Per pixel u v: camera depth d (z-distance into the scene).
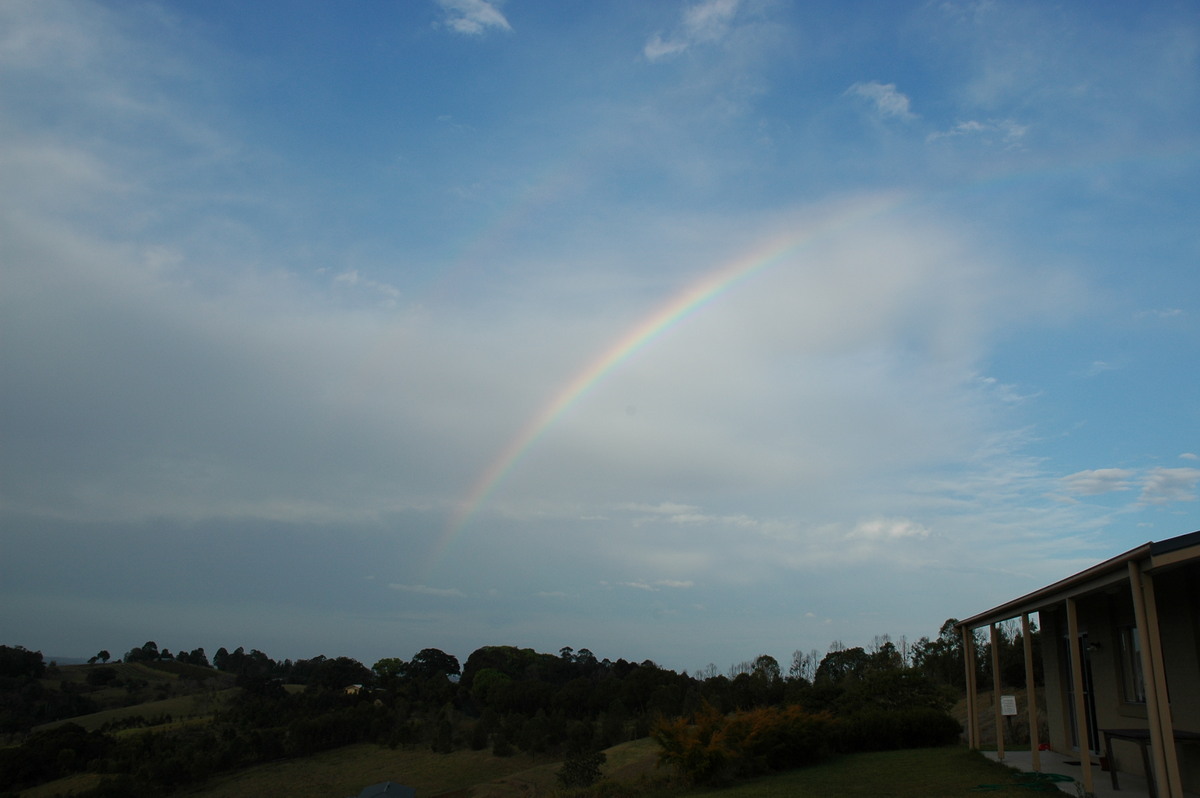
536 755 55.31
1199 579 12.47
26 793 43.16
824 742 21.62
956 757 19.23
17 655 71.38
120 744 51.41
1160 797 9.84
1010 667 41.50
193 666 92.12
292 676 98.31
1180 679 12.97
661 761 21.22
